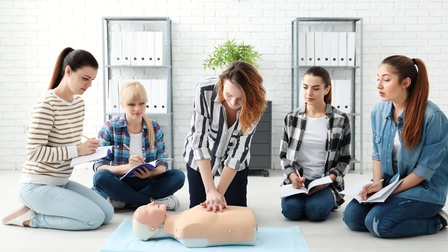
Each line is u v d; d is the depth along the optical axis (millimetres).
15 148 5000
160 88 4777
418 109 2359
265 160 4617
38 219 2602
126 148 3129
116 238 2338
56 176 2625
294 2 4977
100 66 5008
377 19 4973
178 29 4992
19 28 4941
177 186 3084
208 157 2354
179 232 2197
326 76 2871
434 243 2312
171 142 4918
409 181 2406
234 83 2053
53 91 2576
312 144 2926
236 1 4973
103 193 3072
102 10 4969
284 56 4996
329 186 2846
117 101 4773
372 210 2418
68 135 2611
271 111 4691
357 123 5055
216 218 2215
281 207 3057
